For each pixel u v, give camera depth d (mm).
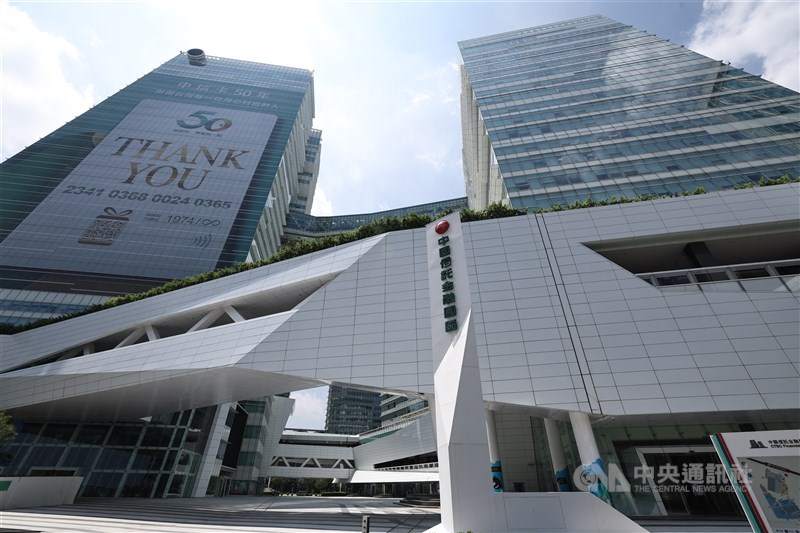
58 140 73000
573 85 63438
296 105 102500
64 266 55969
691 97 53188
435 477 54625
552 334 20156
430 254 18656
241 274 29172
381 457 69500
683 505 17391
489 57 82500
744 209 23406
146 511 20328
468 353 14297
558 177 45031
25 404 25547
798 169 39281
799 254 24875
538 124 55594
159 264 59281
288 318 22953
